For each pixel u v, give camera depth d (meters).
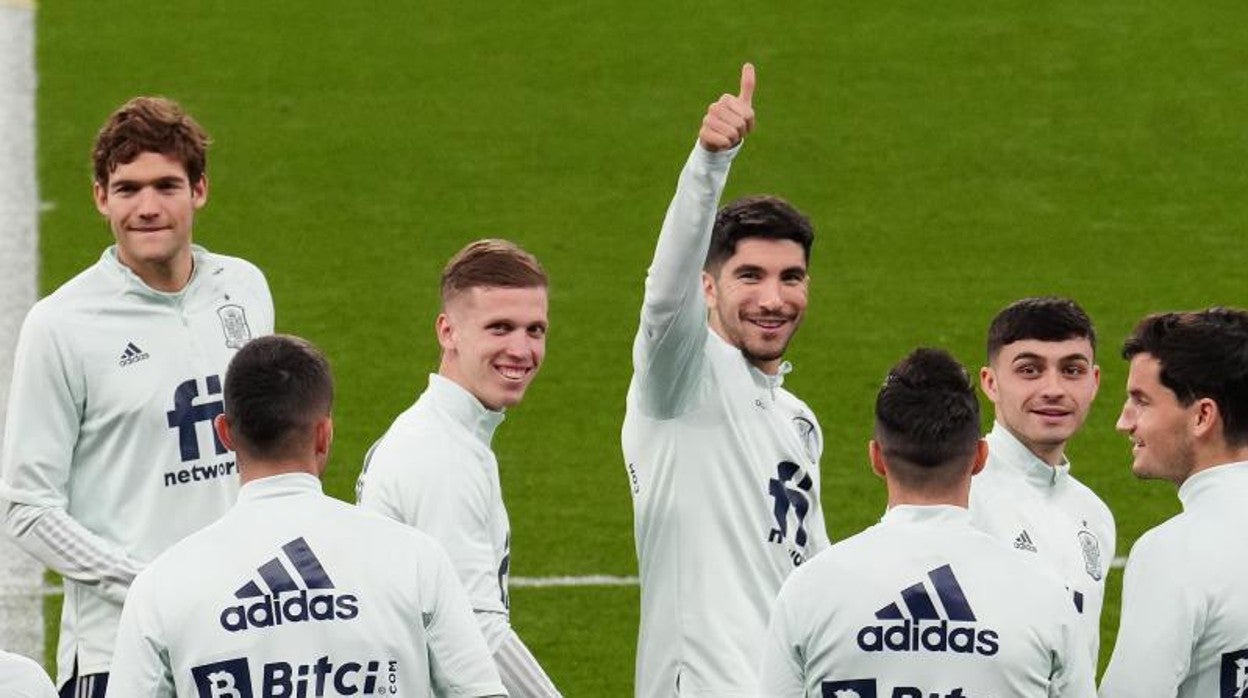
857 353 49.84
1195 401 20.03
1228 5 73.81
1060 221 58.53
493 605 20.78
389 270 55.00
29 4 74.12
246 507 18.59
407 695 18.44
